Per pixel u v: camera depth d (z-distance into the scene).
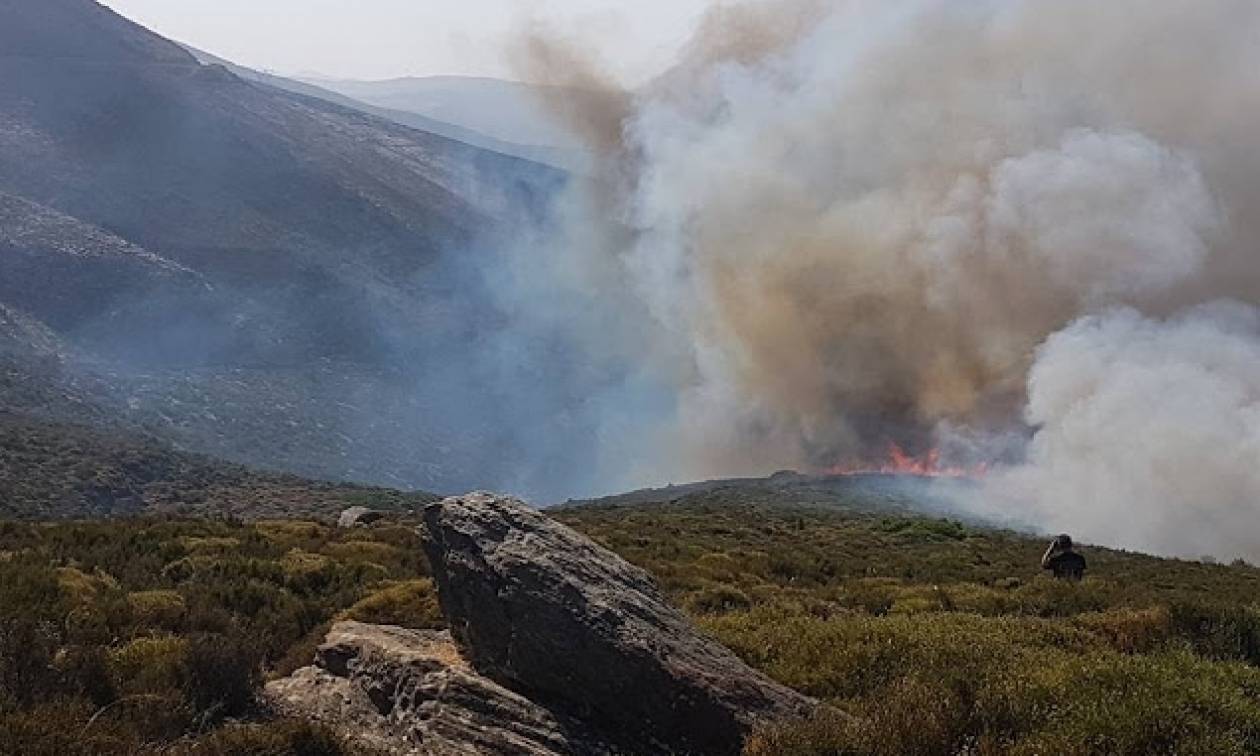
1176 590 30.45
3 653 11.30
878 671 13.40
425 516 13.83
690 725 10.98
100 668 11.54
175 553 25.36
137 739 9.91
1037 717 10.79
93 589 19.41
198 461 76.44
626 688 11.20
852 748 9.99
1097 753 9.95
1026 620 17.98
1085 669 12.33
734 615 18.41
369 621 16.97
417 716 11.39
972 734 10.45
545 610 11.67
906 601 23.11
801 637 15.01
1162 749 10.16
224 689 11.85
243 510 62.34
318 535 33.81
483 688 11.52
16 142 143.62
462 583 12.69
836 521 56.47
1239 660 15.64
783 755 9.93
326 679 13.41
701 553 34.06
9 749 9.09
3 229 117.88
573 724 11.27
